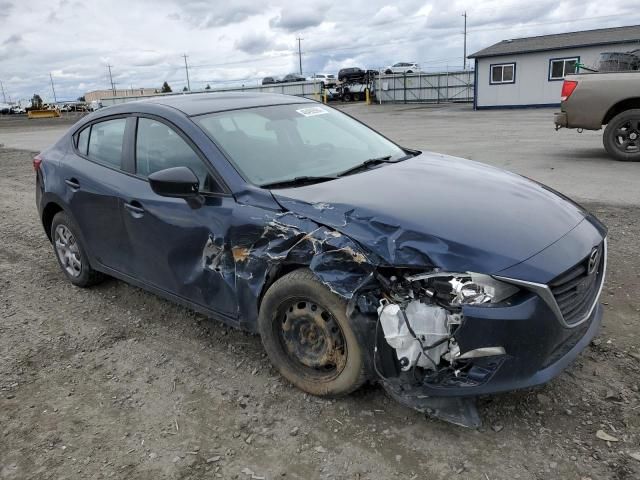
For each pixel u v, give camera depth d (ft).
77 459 9.21
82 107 224.74
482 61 103.45
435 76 141.79
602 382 10.27
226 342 12.74
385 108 127.95
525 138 46.42
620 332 12.03
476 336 8.43
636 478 8.02
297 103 14.92
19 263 19.34
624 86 30.81
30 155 53.83
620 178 26.81
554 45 94.84
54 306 15.42
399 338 8.82
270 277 10.39
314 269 9.35
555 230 9.59
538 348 8.56
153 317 14.30
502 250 8.71
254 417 10.01
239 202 10.82
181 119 12.39
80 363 12.29
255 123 13.01
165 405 10.55
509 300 8.46
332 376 10.01
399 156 13.75
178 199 11.82
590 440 8.82
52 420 10.29
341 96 169.58
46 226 17.04
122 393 11.03
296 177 11.55
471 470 8.38
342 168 12.30
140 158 13.17
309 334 10.23
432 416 9.63
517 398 9.90
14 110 273.75
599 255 10.09
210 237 11.12
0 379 11.78
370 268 9.02
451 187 10.82
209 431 9.72
